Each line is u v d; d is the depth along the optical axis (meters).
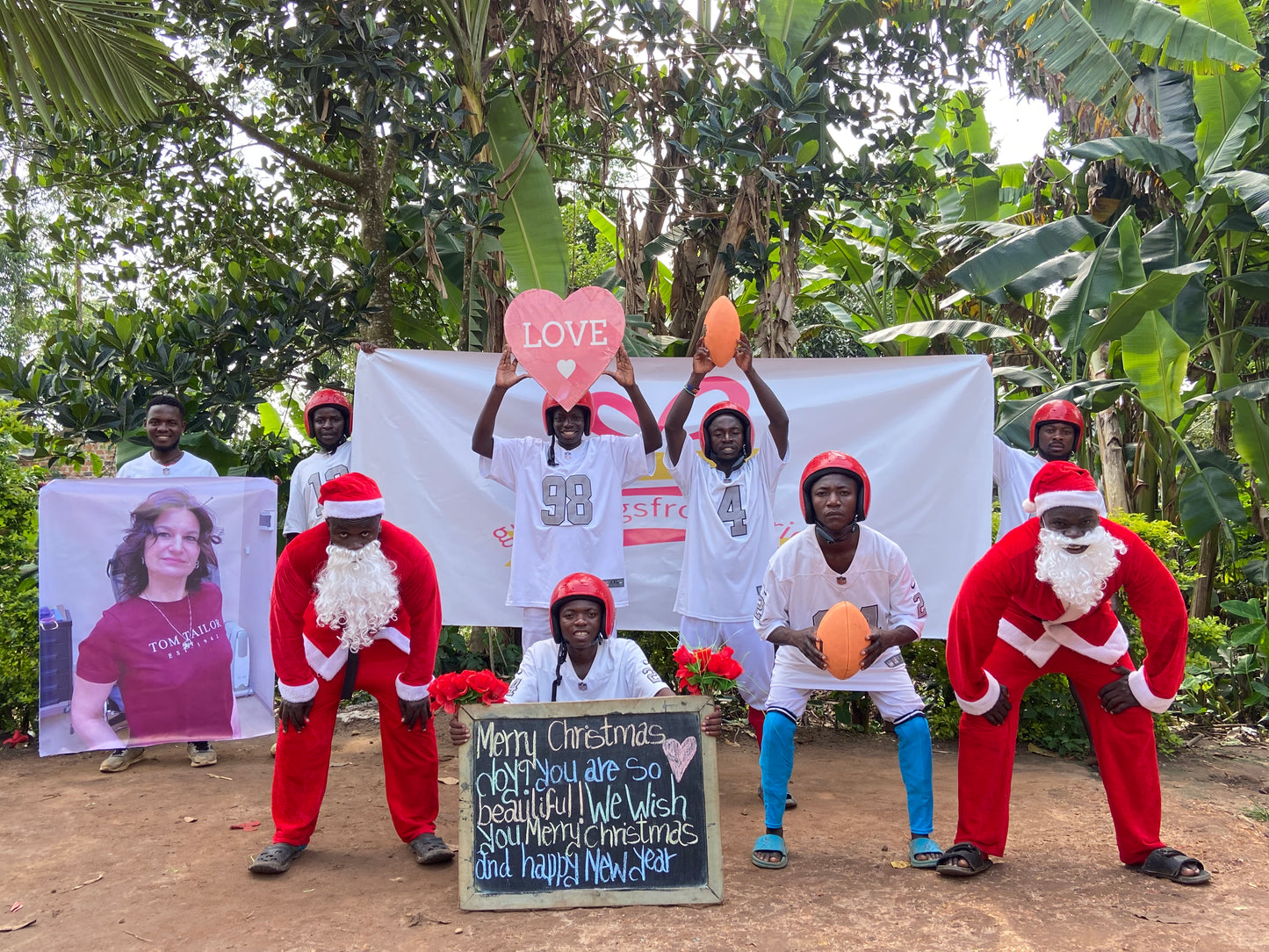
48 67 6.68
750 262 7.11
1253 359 9.38
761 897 3.71
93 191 9.11
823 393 5.88
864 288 10.29
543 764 3.74
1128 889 3.80
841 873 3.96
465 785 3.71
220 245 9.02
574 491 5.05
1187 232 8.11
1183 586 7.06
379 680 4.14
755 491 5.07
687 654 3.85
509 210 7.42
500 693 3.76
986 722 3.97
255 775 5.58
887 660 4.11
